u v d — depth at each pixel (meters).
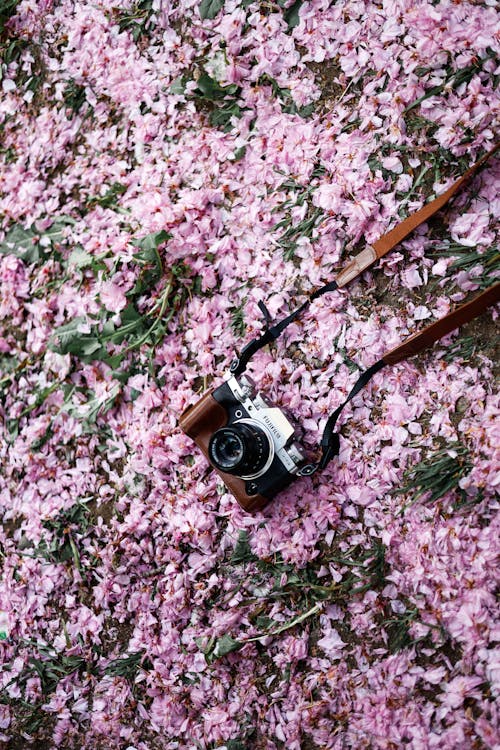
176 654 1.08
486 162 1.03
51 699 1.12
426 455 1.02
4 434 1.18
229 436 1.00
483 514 0.99
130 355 1.13
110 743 1.10
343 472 1.04
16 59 1.24
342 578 1.03
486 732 0.96
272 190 1.10
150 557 1.10
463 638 0.98
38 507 1.15
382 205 1.06
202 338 1.10
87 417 1.14
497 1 1.04
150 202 1.12
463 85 1.04
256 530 1.06
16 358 1.19
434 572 0.99
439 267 1.03
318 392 1.06
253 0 1.13
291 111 1.11
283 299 1.09
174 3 1.17
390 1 1.07
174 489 1.10
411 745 0.98
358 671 1.01
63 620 1.13
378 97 1.07
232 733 1.04
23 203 1.21
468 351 1.01
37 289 1.19
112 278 1.13
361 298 1.06
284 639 1.04
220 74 1.13
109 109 1.19
